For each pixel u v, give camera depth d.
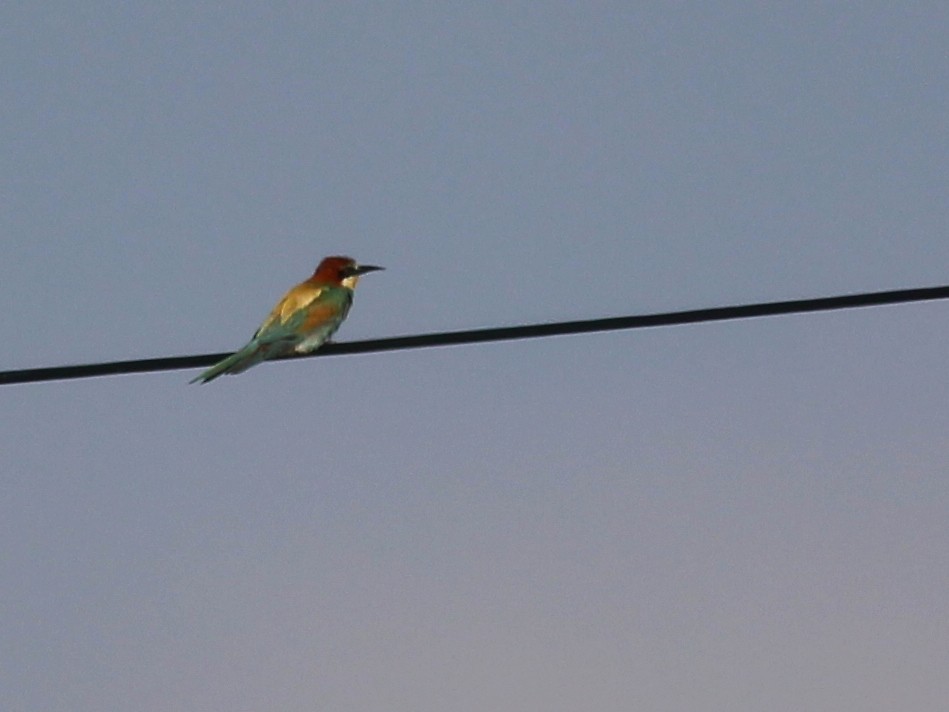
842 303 12.83
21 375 12.46
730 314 12.78
